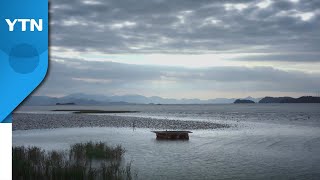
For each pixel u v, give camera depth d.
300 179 20.58
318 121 77.06
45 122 68.50
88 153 25.17
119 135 44.78
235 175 21.39
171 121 75.12
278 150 31.91
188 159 26.67
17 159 19.31
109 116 97.44
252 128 56.88
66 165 18.08
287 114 116.56
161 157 27.42
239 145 35.25
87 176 16.88
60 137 41.75
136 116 99.75
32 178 16.28
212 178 20.50
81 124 64.56
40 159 21.16
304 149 32.62
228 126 61.19
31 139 39.31
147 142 37.31
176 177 20.47
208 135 45.28
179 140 39.22
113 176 17.77
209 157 27.77
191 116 104.00
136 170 22.03
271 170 23.02
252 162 25.78
